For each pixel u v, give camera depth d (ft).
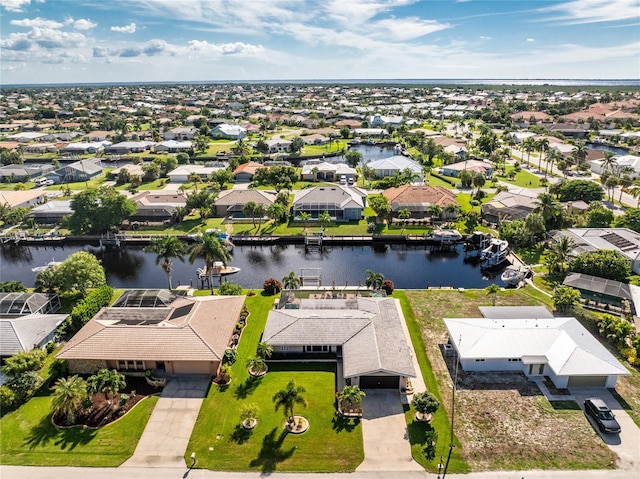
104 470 146.00
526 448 153.28
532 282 279.08
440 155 615.57
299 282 275.59
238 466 146.51
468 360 192.95
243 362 200.75
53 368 189.67
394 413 169.78
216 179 501.56
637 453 150.41
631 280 269.23
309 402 175.32
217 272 307.37
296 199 414.21
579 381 182.60
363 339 199.82
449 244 351.46
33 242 369.91
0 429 164.04
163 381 185.16
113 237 367.04
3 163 625.82
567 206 393.09
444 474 143.23
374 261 328.08
